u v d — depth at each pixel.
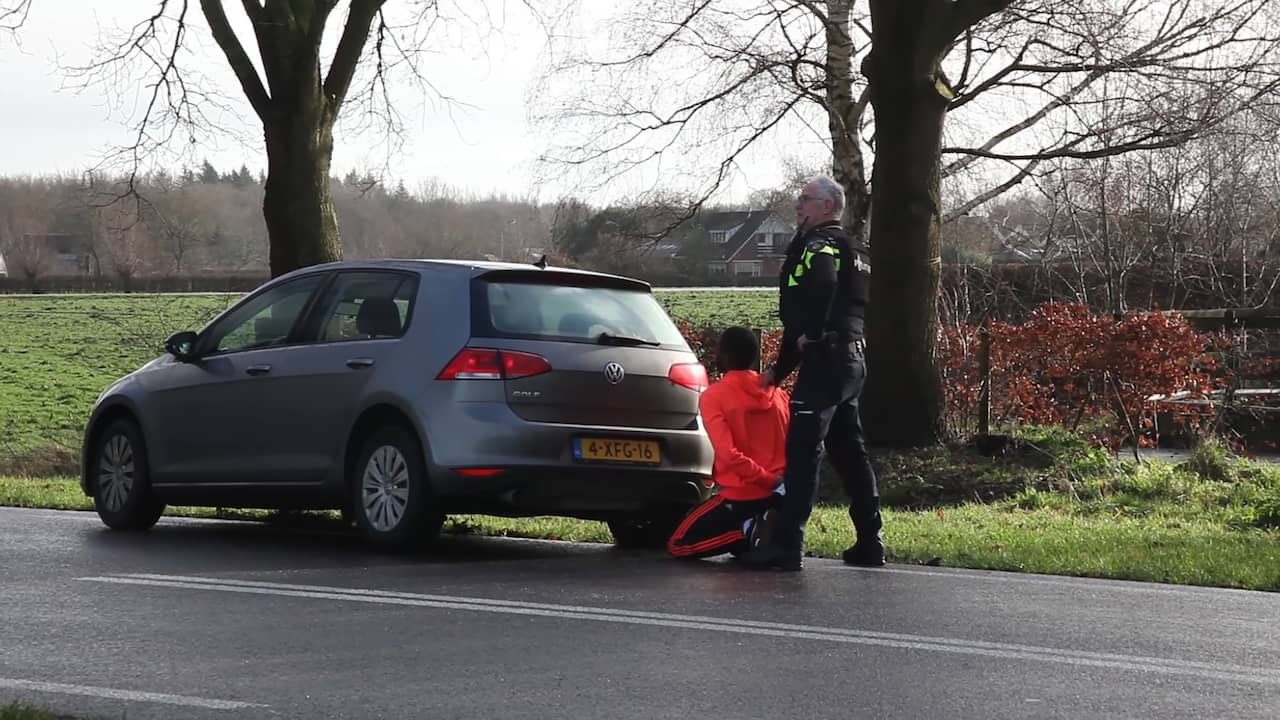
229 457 28.42
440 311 25.39
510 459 24.33
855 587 21.12
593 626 17.53
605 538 28.12
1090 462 37.25
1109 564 23.47
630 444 25.33
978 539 26.91
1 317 171.88
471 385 24.59
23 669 14.97
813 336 23.09
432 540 26.80
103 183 54.34
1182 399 42.59
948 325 44.28
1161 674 14.85
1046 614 18.66
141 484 29.97
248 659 15.49
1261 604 19.75
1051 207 53.34
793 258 23.50
